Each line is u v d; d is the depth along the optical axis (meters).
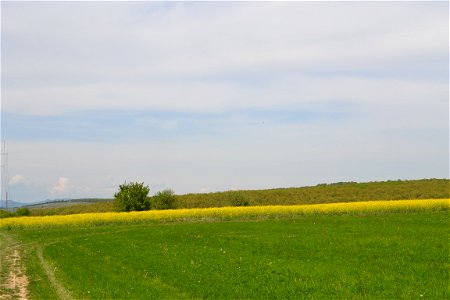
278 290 18.77
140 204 70.69
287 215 56.47
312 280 20.14
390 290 18.06
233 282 20.55
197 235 39.88
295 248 29.89
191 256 28.09
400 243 29.83
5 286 21.31
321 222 47.09
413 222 42.94
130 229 48.28
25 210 93.00
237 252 29.05
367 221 45.91
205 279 21.28
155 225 52.34
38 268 26.02
